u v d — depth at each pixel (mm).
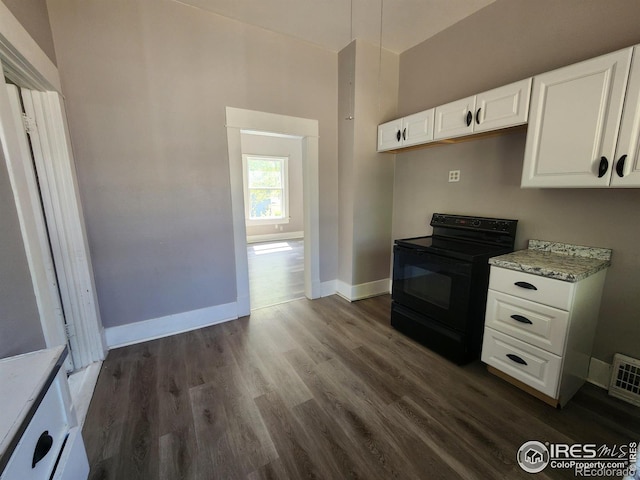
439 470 1265
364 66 2793
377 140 2990
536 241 2029
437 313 2121
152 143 2215
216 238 2576
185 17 2211
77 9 1875
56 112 1745
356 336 2432
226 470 1267
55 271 1847
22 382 808
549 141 1639
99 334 2055
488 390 1767
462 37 2412
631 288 1651
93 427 1489
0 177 973
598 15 1663
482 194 2363
